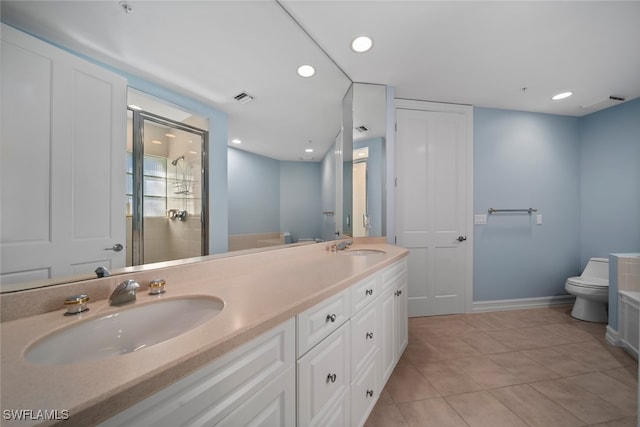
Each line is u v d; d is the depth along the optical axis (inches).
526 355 74.6
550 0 53.1
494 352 76.4
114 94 35.9
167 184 42.3
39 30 29.3
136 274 35.9
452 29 61.4
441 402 55.7
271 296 33.1
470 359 72.6
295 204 67.5
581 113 115.5
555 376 64.6
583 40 66.0
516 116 113.0
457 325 95.8
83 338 26.5
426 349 78.3
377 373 55.3
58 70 30.6
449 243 106.5
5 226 26.9
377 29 61.0
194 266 41.9
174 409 18.3
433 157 105.2
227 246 52.0
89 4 33.5
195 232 46.6
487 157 110.2
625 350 76.5
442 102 105.1
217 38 48.8
